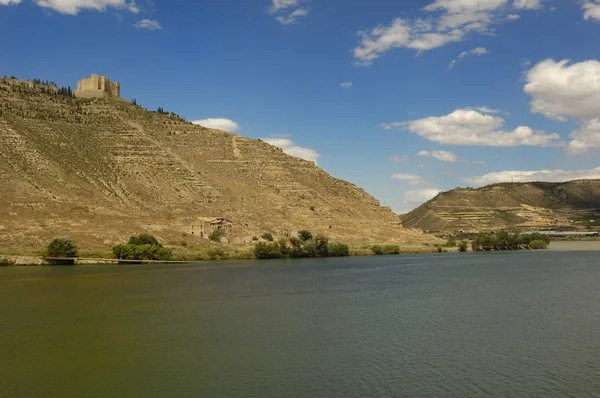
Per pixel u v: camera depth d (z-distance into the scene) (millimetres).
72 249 144625
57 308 78688
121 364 52438
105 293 92938
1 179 185875
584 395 44469
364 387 46250
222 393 44969
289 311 77875
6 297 87875
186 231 190875
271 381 47656
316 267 145125
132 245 151000
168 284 105188
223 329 66250
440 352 56281
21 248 145875
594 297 91062
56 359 53875
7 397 44125
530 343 59844
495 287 104250
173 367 51406
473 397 44062
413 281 113875
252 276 120875
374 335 63469
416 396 44250
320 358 54250
